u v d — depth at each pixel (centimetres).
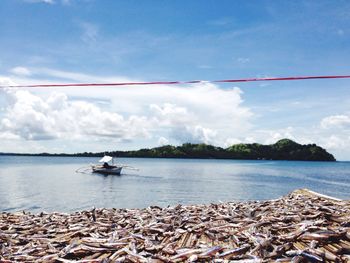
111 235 947
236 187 5788
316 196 1673
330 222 1000
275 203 1497
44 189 5009
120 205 3553
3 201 3731
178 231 967
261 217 1127
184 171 10994
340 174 11200
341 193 5325
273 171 12356
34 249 823
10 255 783
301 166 18900
